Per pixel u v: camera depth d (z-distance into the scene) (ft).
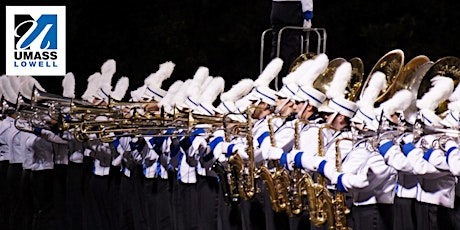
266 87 46.19
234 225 48.55
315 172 42.91
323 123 43.11
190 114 47.93
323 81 43.86
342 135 41.06
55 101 55.16
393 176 40.04
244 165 46.01
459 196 39.86
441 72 39.19
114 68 59.06
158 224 55.36
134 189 58.08
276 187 43.86
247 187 45.78
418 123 38.04
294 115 44.83
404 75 40.98
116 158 59.21
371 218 40.52
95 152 60.64
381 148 38.58
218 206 50.01
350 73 41.34
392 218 40.68
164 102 51.78
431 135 38.14
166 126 49.60
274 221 46.29
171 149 52.85
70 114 52.80
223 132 48.24
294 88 44.42
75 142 61.93
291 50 60.54
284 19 60.80
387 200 40.37
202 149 49.26
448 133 37.22
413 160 37.70
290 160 42.22
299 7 60.85
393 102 38.47
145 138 55.11
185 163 51.83
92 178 61.21
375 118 39.04
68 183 62.59
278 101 45.16
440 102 38.58
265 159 44.93
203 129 49.49
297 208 43.01
